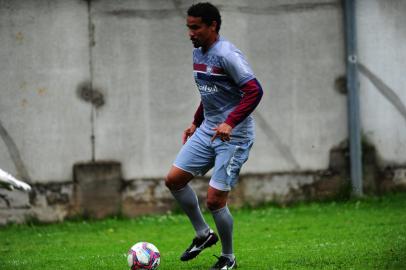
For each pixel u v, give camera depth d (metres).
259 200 44.78
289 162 44.91
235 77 23.89
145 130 43.69
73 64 43.03
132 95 43.50
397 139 45.59
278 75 44.59
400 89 45.44
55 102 42.97
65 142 43.12
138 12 43.38
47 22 42.75
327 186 45.12
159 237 37.84
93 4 43.09
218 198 24.55
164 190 43.91
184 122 43.91
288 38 44.59
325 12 44.78
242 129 24.61
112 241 37.22
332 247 30.47
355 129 44.72
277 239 34.81
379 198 44.72
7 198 42.81
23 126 42.81
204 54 24.42
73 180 43.19
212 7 24.09
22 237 39.56
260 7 44.31
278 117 44.72
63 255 33.06
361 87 45.28
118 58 43.31
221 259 25.17
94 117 43.28
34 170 42.97
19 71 42.66
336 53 44.94
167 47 43.66
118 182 43.47
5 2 42.47
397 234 33.47
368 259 26.45
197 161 25.11
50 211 43.12
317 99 44.91
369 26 45.12
